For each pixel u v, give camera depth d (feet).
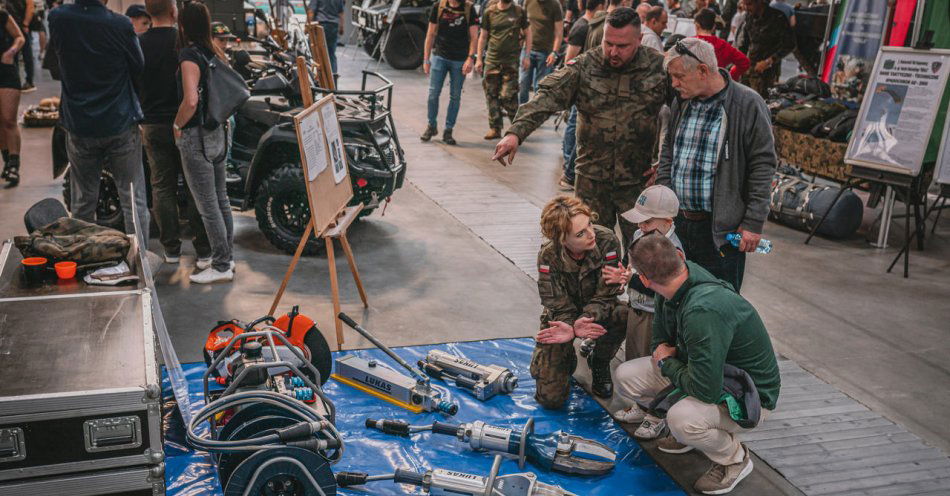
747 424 10.03
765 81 27.43
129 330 9.26
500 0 29.78
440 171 26.89
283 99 19.84
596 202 14.60
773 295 17.74
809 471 11.33
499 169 27.55
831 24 26.84
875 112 20.13
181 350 13.96
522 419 12.43
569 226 11.39
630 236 14.71
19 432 7.72
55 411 7.75
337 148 15.78
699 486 10.86
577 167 14.66
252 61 21.74
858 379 14.14
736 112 12.39
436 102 30.22
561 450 11.12
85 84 15.16
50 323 9.34
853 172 20.71
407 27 46.24
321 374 12.42
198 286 16.80
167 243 17.74
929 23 23.04
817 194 21.68
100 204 19.30
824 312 16.93
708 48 12.16
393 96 39.11
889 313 17.01
